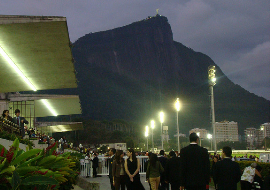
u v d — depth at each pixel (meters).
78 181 10.63
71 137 115.69
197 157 7.16
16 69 17.23
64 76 19.06
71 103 31.03
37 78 19.25
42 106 31.34
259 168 10.72
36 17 11.55
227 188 7.73
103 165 23.17
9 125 12.49
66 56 15.43
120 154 11.04
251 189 10.60
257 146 193.12
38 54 15.00
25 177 5.44
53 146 7.45
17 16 11.50
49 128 45.22
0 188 4.98
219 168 7.93
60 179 7.05
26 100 27.69
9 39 12.98
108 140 128.25
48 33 12.59
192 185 7.05
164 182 12.07
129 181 10.83
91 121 141.25
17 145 5.52
